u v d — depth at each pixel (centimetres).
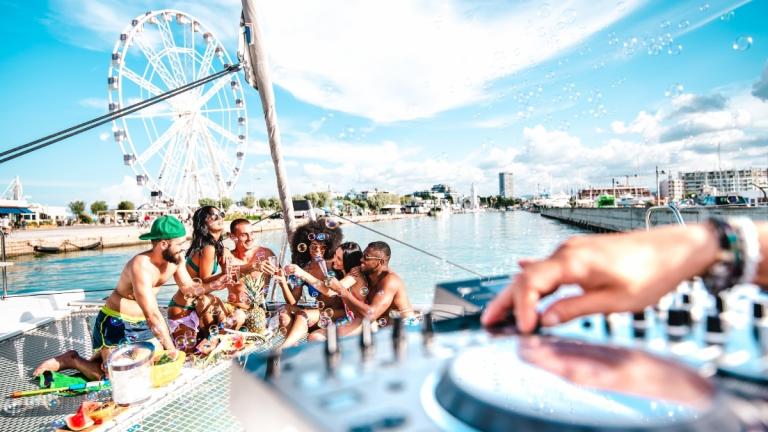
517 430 21
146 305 239
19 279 1697
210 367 221
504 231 3083
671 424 20
